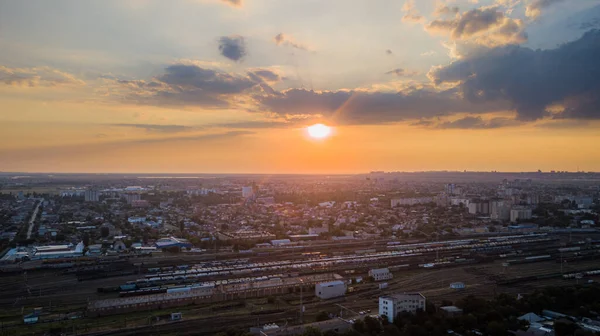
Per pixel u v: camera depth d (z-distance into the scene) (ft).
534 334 588.50
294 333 593.83
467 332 608.19
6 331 640.17
